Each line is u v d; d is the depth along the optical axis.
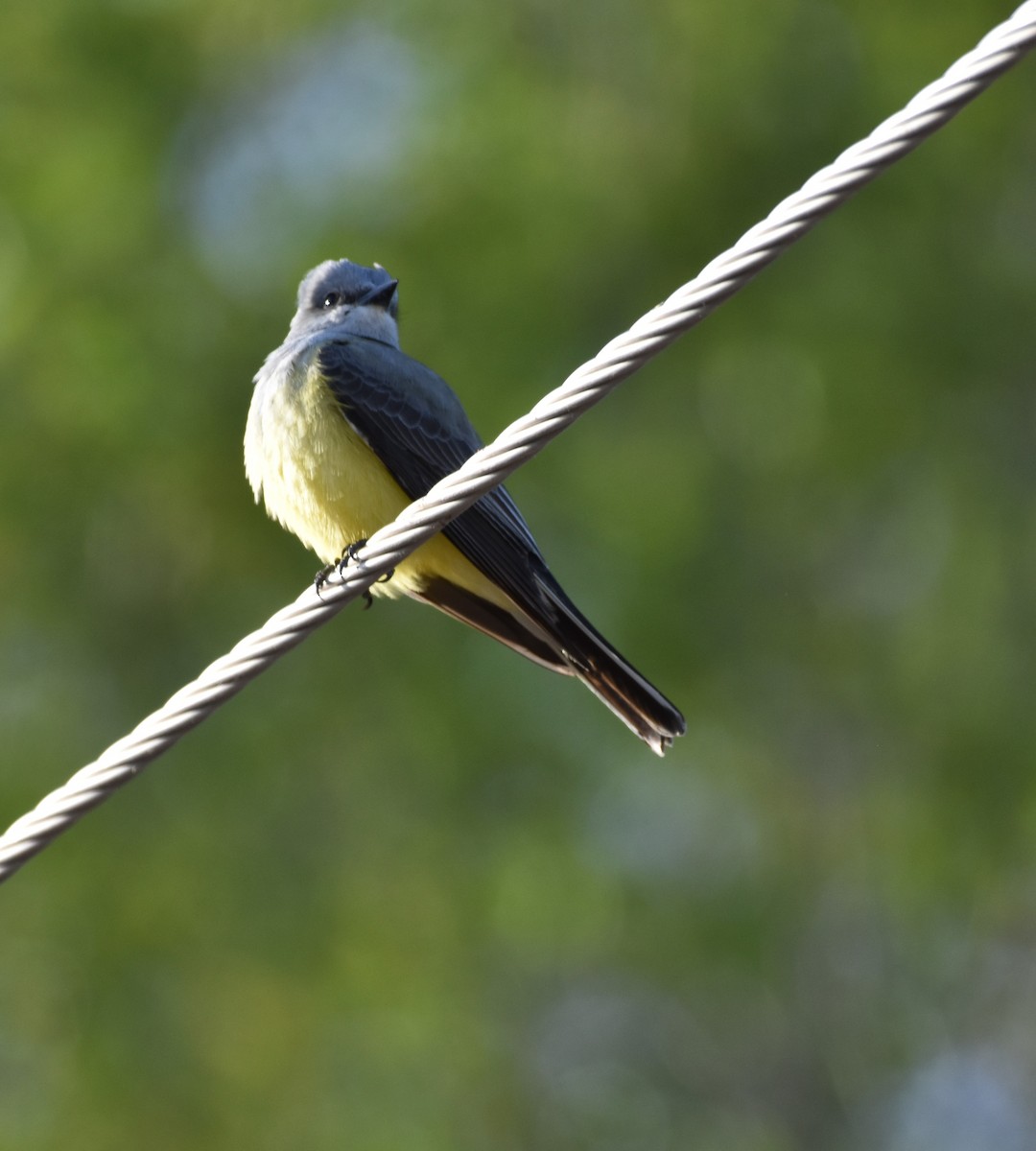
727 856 14.32
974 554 14.62
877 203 14.62
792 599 14.19
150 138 13.89
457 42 14.40
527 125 14.03
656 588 13.43
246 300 13.62
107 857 13.01
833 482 14.27
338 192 13.86
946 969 14.91
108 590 13.76
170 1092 12.42
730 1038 15.05
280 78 14.52
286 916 12.91
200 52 14.38
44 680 13.63
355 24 14.56
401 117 14.20
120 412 13.18
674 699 13.37
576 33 14.59
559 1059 14.54
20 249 13.41
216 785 13.27
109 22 14.06
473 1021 13.16
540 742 13.39
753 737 14.07
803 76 14.45
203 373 13.45
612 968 14.42
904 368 14.32
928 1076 15.29
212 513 13.72
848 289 14.32
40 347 13.23
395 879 13.20
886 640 14.49
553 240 13.69
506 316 13.38
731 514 14.14
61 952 12.81
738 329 14.36
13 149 13.64
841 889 14.84
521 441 5.34
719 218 14.26
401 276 13.38
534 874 13.27
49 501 13.44
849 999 15.02
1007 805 13.96
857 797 14.39
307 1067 12.59
